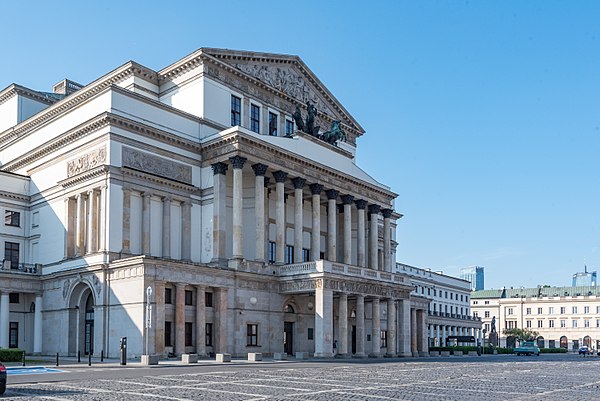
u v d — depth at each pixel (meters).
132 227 79.25
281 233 89.19
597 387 40.03
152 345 69.56
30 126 93.50
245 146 85.12
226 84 93.50
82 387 37.06
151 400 30.25
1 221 86.25
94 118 78.44
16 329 82.44
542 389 38.12
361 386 38.47
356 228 109.31
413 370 56.72
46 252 85.25
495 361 83.38
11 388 36.38
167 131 83.31
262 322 83.12
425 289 170.88
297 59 105.31
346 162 103.38
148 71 92.56
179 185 84.06
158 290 71.19
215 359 72.38
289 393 33.72
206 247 85.00
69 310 78.06
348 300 95.31
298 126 97.44
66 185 82.81
